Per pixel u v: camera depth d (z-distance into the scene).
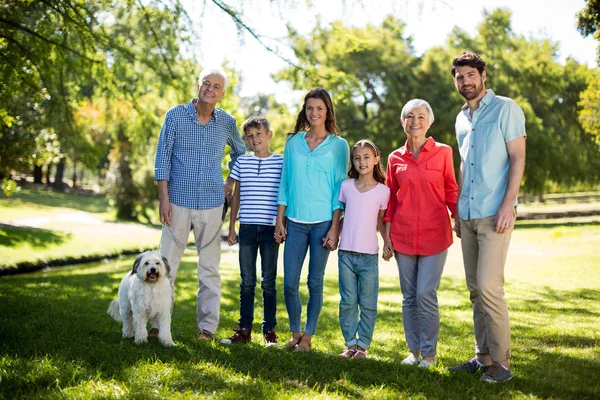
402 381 3.65
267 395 3.31
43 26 8.59
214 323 5.13
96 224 26.58
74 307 7.04
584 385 3.75
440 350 5.07
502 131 3.88
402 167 4.42
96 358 3.96
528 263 12.93
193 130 5.00
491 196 3.86
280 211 4.73
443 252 4.29
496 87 27.12
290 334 5.80
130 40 9.20
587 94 23.56
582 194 57.72
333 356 4.34
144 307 4.47
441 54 26.38
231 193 5.34
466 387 3.59
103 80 9.50
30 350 4.13
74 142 10.18
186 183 5.00
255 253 4.97
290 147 4.74
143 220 31.97
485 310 3.83
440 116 24.64
